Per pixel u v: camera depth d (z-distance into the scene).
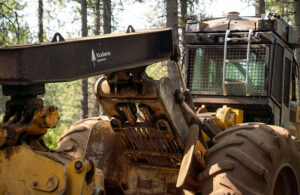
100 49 2.96
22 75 2.42
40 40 17.42
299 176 4.05
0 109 21.75
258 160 3.50
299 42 5.83
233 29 5.26
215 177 3.49
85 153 4.29
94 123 4.48
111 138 4.45
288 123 5.96
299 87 14.30
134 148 4.15
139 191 4.32
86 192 2.71
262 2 14.13
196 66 5.40
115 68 3.11
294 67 6.18
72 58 2.72
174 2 10.34
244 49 5.20
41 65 2.52
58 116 2.92
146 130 3.95
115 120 3.92
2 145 2.79
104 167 4.32
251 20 5.27
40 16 17.25
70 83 28.61
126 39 3.24
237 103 5.09
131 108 3.84
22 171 2.75
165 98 3.64
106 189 4.60
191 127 3.86
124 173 4.37
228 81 5.21
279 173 3.94
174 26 10.37
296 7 15.10
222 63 5.29
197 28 5.40
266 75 5.01
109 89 3.78
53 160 2.71
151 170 4.29
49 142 14.28
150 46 3.55
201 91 5.29
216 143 3.79
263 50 5.08
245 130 3.73
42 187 2.68
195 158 3.70
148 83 3.62
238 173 3.44
